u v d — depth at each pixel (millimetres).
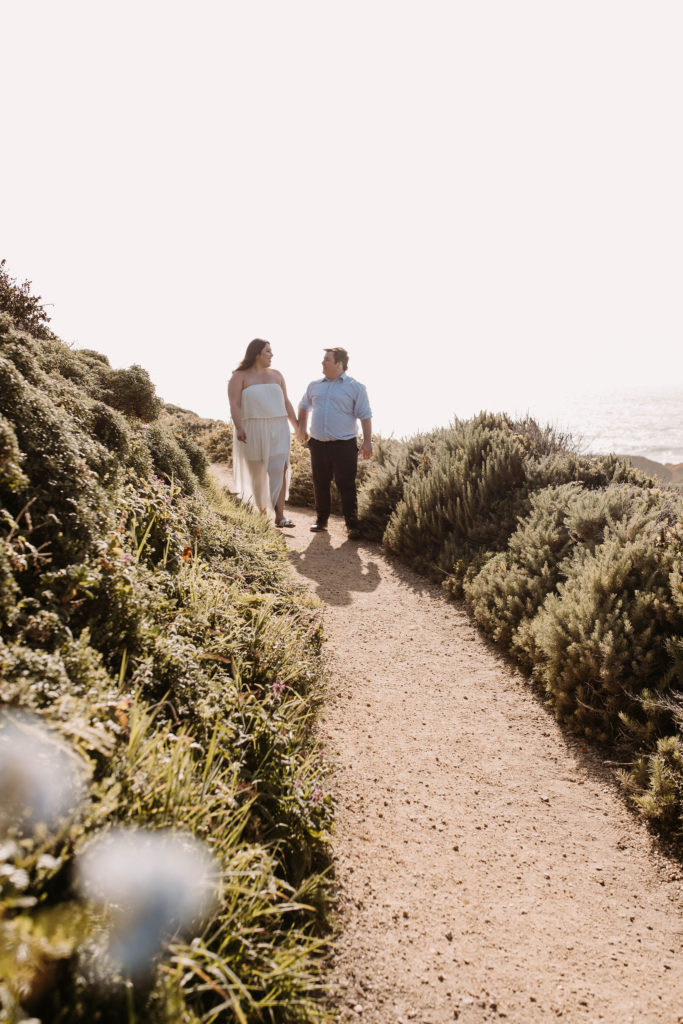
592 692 3695
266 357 6871
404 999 1950
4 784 1420
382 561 6746
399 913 2285
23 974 1172
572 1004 2018
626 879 2607
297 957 1853
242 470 7191
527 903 2438
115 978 1325
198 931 1647
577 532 5066
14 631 2080
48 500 2699
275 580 4922
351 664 4254
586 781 3236
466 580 5551
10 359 3768
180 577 3521
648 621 3816
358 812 2799
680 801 2824
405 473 7824
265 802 2420
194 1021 1392
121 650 2498
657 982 2137
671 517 4754
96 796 1683
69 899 1405
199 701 2535
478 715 3797
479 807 2979
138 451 4527
